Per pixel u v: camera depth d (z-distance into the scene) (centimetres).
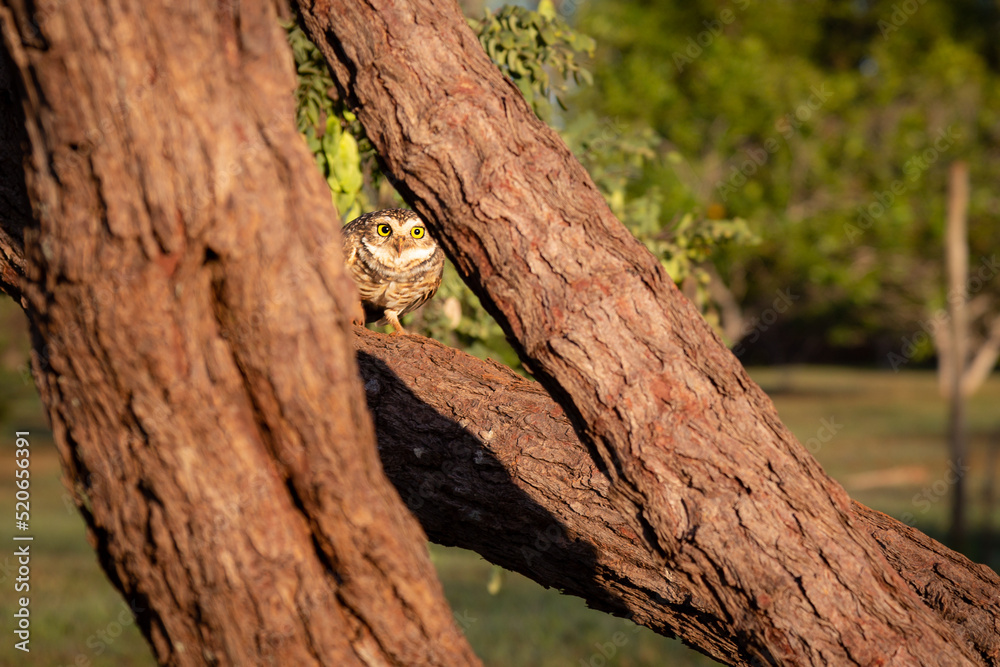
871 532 272
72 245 157
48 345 165
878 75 2111
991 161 2069
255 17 161
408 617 173
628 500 214
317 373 162
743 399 209
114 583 174
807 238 1911
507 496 282
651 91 1705
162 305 156
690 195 1520
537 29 454
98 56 152
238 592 163
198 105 155
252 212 158
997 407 2689
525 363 212
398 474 296
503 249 205
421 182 208
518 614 847
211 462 160
